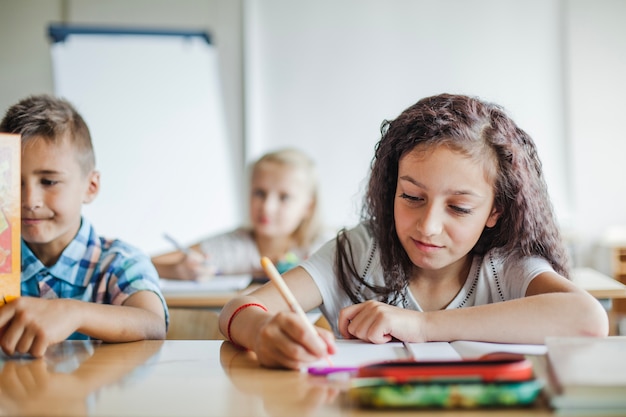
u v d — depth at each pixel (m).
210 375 0.79
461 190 1.05
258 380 0.76
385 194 1.20
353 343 0.97
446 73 3.72
